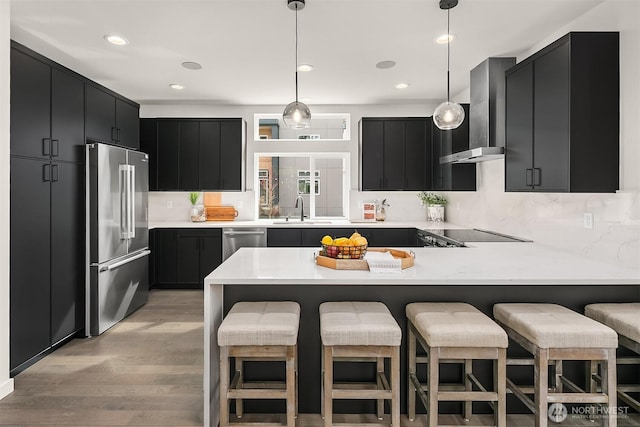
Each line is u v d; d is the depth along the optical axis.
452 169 4.60
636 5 2.34
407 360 2.38
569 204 2.91
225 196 5.80
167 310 4.32
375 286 2.42
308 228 5.21
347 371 2.40
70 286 3.36
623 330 2.02
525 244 3.29
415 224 5.23
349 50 3.52
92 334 3.54
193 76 4.27
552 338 1.86
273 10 2.79
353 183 5.75
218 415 2.27
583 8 2.74
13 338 2.75
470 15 2.86
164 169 5.45
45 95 3.05
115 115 4.11
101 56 3.66
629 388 2.20
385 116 5.62
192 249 5.25
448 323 1.96
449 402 2.38
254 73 4.17
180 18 2.91
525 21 2.94
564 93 2.50
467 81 4.46
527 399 2.00
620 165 2.46
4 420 2.23
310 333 2.42
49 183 3.10
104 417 2.27
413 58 3.71
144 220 4.45
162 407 2.38
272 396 1.99
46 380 2.71
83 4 2.70
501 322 2.20
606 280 2.07
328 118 5.86
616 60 2.45
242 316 2.05
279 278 2.07
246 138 5.75
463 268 2.31
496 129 3.63
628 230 2.38
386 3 2.69
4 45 2.45
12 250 2.74
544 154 2.70
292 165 5.95
